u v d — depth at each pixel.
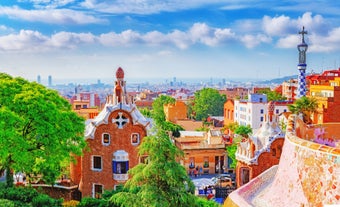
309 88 157.00
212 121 180.38
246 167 65.88
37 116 45.94
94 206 44.41
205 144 93.00
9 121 42.38
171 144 35.47
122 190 45.72
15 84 49.22
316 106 96.88
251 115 144.12
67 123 48.69
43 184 59.41
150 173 34.09
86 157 61.03
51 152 47.75
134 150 60.75
